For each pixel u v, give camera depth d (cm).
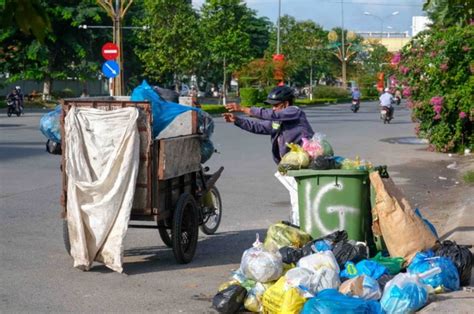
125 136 860
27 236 1066
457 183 1741
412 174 1900
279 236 804
